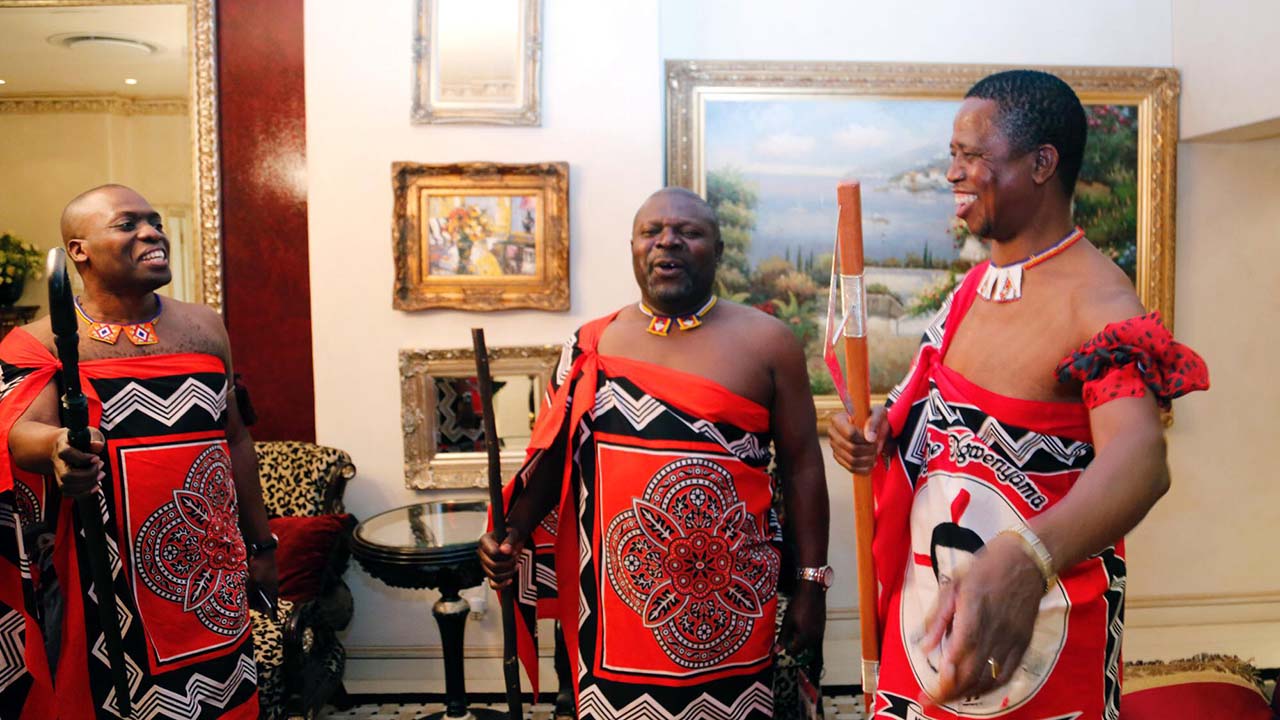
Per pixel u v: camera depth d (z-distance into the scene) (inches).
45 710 79.8
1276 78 129.9
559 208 134.0
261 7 143.9
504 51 135.0
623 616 73.0
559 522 79.8
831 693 137.6
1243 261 152.4
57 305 62.7
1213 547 154.4
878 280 147.2
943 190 147.1
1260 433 153.9
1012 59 149.2
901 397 55.3
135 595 75.5
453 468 136.1
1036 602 32.9
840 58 147.6
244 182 145.1
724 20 146.6
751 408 75.1
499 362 135.6
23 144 138.5
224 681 79.8
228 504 83.0
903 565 54.6
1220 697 83.7
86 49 139.2
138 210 79.7
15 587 77.8
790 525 80.7
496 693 138.3
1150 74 148.0
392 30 134.8
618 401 75.4
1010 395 48.1
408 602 139.5
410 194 133.9
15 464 72.7
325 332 135.9
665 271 75.4
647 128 136.0
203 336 85.0
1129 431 40.1
